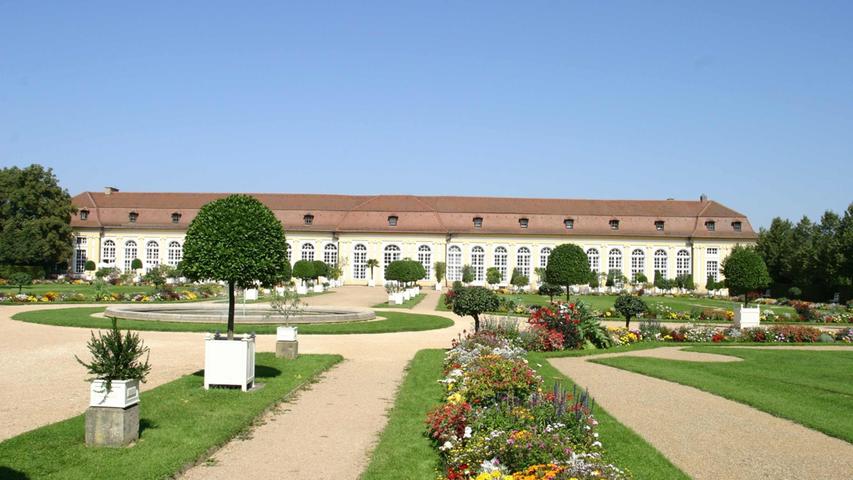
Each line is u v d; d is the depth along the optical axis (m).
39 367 16.50
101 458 9.29
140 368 10.31
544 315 23.05
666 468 9.27
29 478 8.41
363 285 75.94
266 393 13.99
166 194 82.19
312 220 78.75
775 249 71.19
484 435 8.84
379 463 9.62
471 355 15.91
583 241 77.56
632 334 25.23
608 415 12.38
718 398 14.24
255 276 15.42
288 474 9.28
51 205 69.50
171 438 10.39
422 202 80.56
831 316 37.78
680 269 77.69
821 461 9.85
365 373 17.42
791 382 16.25
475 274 77.81
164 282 52.69
